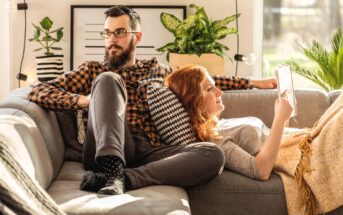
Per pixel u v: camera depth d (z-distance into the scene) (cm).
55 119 282
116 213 194
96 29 424
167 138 270
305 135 257
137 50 427
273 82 327
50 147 250
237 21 432
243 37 432
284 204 247
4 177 144
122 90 246
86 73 293
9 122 217
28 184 164
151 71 305
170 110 269
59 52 424
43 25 395
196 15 393
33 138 225
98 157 224
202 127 268
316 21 450
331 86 405
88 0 424
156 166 238
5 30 418
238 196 247
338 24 450
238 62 433
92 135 252
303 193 245
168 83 281
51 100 268
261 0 445
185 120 268
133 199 209
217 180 250
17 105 255
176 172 238
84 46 425
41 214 150
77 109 269
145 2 425
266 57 450
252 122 274
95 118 235
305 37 450
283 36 450
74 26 424
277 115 253
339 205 241
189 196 248
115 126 230
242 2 430
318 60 402
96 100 239
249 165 250
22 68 423
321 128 255
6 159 163
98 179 224
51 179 235
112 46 298
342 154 241
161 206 202
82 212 194
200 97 271
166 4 427
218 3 429
